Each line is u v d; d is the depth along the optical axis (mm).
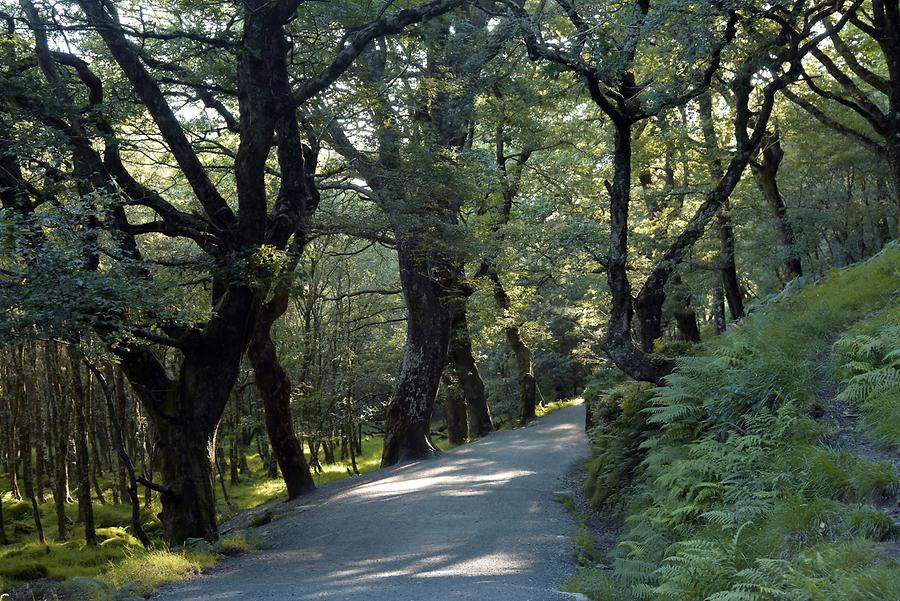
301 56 17453
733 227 25250
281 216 15562
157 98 14414
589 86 13320
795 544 5621
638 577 7723
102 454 34219
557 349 54406
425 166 18562
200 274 15008
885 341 8117
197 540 12656
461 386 35875
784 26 14555
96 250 10672
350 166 19219
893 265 11625
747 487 7234
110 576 10328
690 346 13914
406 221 18375
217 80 16656
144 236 24625
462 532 12414
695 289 26797
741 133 15250
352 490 19484
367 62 20797
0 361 24391
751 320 12477
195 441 13852
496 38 13680
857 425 7602
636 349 13445
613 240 13914
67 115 13453
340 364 35031
